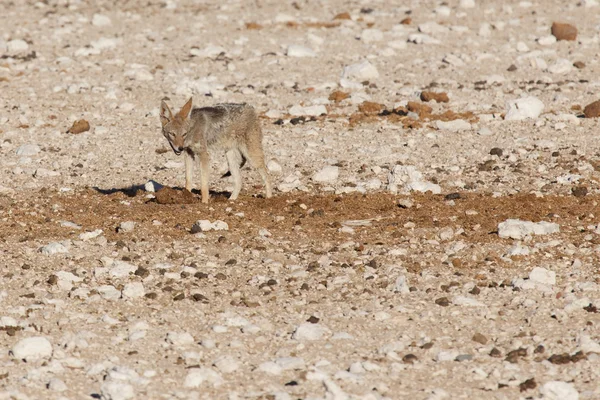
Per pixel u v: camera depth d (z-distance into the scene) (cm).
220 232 3944
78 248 3716
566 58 7731
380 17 9500
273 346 2800
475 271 3475
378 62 7762
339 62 7800
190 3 10450
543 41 8200
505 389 2498
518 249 3638
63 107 6550
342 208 4353
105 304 3123
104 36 8825
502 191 4631
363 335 2881
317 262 3569
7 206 4422
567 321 2975
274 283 3350
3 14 9894
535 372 2614
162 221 4112
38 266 3497
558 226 3934
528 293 3228
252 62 7800
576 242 3775
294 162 5291
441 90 6875
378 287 3316
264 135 5838
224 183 4931
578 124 5953
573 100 6556
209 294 3250
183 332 2873
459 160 5250
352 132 5900
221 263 3578
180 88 6900
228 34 8850
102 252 3675
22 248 3706
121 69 7612
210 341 2781
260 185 4862
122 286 3306
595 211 4212
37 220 4144
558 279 3378
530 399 2433
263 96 6812
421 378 2567
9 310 3017
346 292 3262
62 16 9650
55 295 3203
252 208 4350
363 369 2602
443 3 9994
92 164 5338
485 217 4153
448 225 4047
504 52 8006
